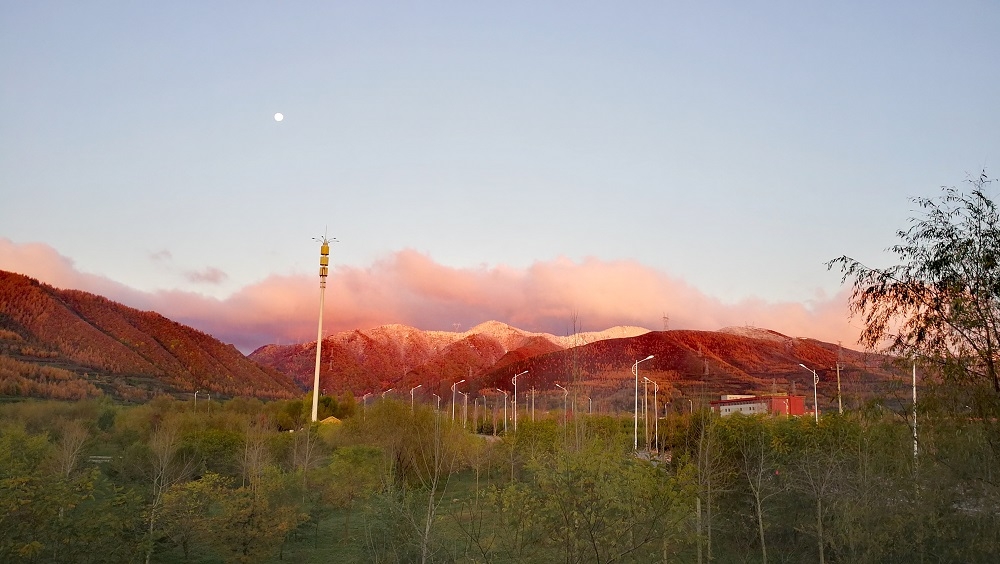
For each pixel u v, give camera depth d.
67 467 33.09
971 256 10.91
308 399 94.25
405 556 19.00
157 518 25.38
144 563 24.39
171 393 130.62
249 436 42.53
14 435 34.31
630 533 14.55
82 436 40.00
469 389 154.50
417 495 21.53
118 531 22.48
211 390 149.00
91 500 26.55
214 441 44.88
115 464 40.22
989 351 10.79
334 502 32.53
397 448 35.09
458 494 30.17
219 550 26.16
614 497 14.28
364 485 32.16
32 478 20.64
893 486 14.83
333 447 51.59
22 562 19.19
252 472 34.62
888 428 12.94
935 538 13.49
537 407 110.31
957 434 11.31
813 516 20.44
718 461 20.91
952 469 11.89
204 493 27.30
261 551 26.27
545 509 15.06
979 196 11.07
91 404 68.25
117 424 61.06
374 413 45.91
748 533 22.09
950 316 10.98
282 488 30.55
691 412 25.45
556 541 14.59
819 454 19.80
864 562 15.88
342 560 27.39
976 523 12.28
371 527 22.11
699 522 17.80
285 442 47.88
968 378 11.05
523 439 36.06
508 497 16.45
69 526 20.91
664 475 16.92
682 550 19.83
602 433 28.94
